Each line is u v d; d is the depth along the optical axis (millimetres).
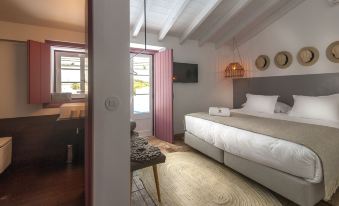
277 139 1939
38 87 2547
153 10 3348
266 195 2049
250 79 4547
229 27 4227
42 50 2580
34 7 2049
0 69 2395
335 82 3148
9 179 2176
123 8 912
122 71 919
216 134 2693
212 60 4926
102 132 894
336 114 2713
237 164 2402
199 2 3283
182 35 4262
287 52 3852
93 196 898
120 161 942
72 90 2943
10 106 2461
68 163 2611
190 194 2088
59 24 2551
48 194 1879
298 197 1721
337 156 1730
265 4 3498
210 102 4965
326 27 3277
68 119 2465
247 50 4648
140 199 2006
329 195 1630
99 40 868
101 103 884
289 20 3801
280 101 3932
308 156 1636
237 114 3475
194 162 2955
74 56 2928
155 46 4191
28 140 2568
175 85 4488
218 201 1955
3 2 1935
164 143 4012
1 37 2373
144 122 4523
